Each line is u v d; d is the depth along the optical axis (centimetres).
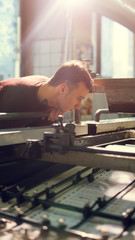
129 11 168
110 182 98
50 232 63
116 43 534
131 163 73
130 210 68
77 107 131
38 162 106
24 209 77
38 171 106
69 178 100
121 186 94
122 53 550
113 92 130
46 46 484
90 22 512
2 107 142
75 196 84
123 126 147
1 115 110
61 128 82
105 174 108
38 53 491
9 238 61
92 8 186
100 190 89
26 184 92
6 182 94
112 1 167
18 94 141
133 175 107
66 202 79
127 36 551
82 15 488
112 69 544
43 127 113
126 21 174
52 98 135
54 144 81
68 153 84
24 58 475
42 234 61
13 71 455
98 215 69
